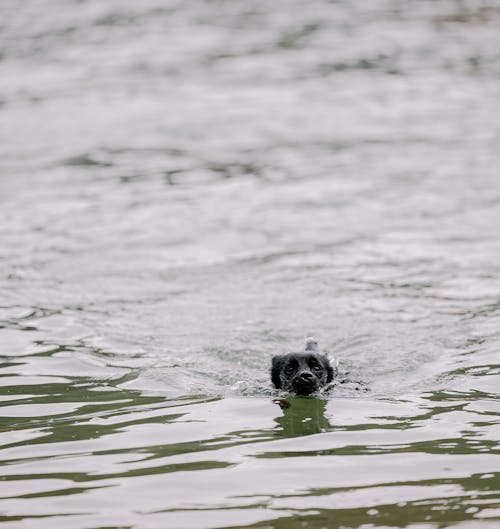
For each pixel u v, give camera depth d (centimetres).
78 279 4603
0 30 11569
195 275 4644
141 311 4169
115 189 6312
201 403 3189
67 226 5497
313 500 2362
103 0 12938
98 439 2834
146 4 12706
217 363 3622
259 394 3306
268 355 3712
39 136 7756
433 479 2475
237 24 11631
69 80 9569
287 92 9000
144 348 3759
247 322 4031
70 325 4006
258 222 5550
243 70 9762
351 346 3766
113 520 2272
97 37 11219
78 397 3238
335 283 4512
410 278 4559
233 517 2275
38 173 6731
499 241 5100
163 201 6025
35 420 3014
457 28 11238
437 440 2767
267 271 4684
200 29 11438
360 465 2588
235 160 7012
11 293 4412
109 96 8994
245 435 2861
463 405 3083
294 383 3247
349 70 9700
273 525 2228
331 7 12344
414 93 8869
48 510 2336
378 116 8138
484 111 8219
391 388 3325
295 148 7300
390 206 5809
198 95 8962
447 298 4281
